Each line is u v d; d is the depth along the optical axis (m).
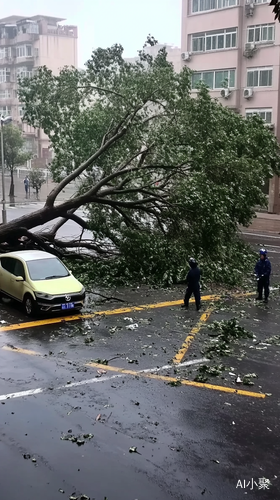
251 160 18.91
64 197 43.97
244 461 6.60
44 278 13.41
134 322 12.61
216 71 35.88
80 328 12.05
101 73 19.25
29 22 63.84
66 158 19.48
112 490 5.98
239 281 16.91
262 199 19.50
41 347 10.73
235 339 11.46
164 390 8.70
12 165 43.00
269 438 7.18
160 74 17.09
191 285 13.81
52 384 8.87
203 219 16.30
